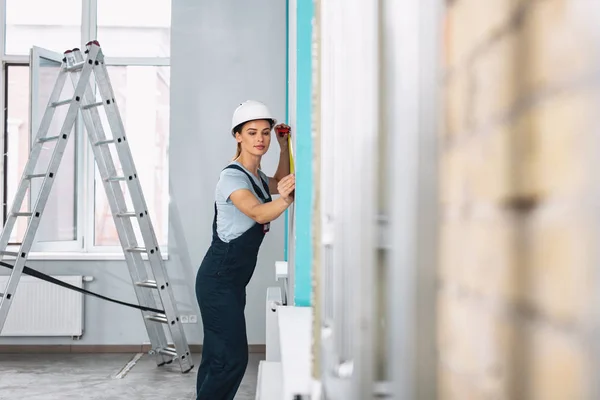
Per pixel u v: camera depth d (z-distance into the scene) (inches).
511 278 9.1
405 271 13.4
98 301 191.5
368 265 15.5
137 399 146.1
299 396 39.4
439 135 12.3
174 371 172.1
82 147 198.5
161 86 200.4
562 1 7.8
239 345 116.5
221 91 192.2
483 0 10.2
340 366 18.2
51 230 192.5
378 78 15.2
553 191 8.0
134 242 175.3
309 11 80.9
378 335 14.8
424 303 12.6
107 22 199.5
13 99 198.8
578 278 7.4
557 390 7.8
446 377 11.9
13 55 196.7
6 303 153.6
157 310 171.3
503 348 9.3
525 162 8.7
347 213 17.9
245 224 115.3
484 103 10.2
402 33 13.7
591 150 7.1
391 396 14.2
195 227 191.2
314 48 24.4
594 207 7.1
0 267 189.5
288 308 76.9
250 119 114.3
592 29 7.1
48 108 165.8
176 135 191.3
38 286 187.8
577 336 7.4
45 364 177.3
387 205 14.6
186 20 191.9
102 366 175.9
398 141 14.0
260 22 193.3
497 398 9.5
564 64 7.7
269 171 190.2
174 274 190.9
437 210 12.4
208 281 116.1
